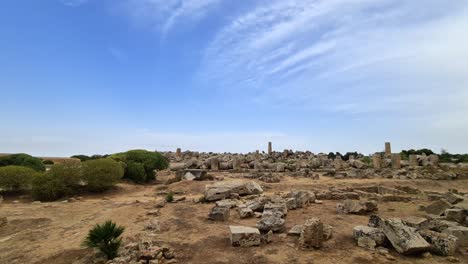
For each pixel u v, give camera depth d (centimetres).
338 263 890
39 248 1133
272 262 912
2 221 1489
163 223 1357
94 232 991
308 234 1005
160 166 3350
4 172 2316
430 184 2788
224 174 3447
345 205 1547
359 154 6306
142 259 925
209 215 1426
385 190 2277
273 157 5778
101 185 2425
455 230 1055
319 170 3934
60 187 2253
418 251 930
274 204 1541
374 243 1002
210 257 968
